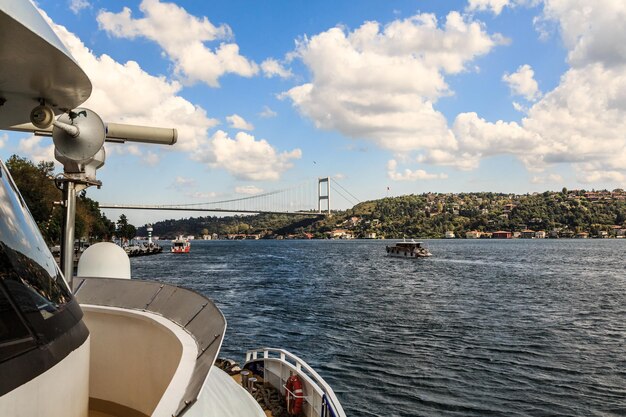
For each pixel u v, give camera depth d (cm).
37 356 201
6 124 310
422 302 4209
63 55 201
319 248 18438
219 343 252
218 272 7594
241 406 367
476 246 19288
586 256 11888
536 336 2766
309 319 3372
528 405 1652
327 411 537
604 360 2222
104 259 585
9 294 198
